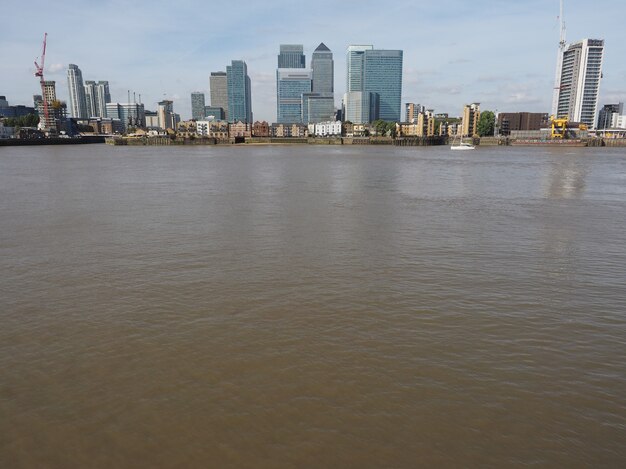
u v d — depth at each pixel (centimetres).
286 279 2172
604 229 3372
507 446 1052
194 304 1867
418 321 1712
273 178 7350
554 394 1252
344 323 1691
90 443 1060
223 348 1498
